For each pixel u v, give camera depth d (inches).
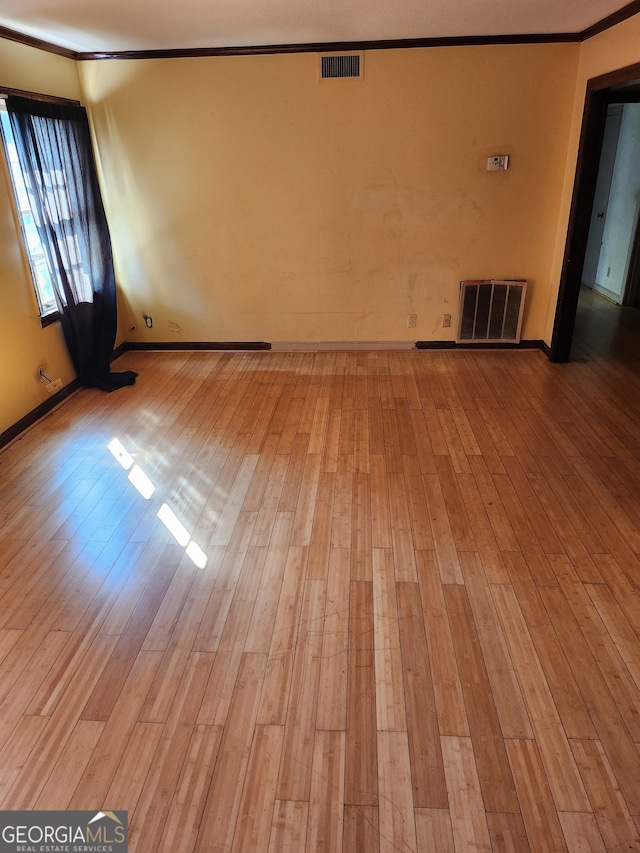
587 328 232.5
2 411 149.4
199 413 168.2
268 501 125.0
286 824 65.2
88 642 90.0
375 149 185.8
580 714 76.7
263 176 191.5
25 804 67.9
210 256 204.1
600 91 161.6
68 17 137.6
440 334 210.4
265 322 212.5
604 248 279.7
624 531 112.0
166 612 95.6
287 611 95.0
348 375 192.5
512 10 142.6
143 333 218.2
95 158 192.1
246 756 72.6
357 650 87.3
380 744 73.6
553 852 62.0
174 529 116.7
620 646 86.7
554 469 133.8
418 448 144.9
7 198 148.6
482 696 79.5
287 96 180.7
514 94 177.3
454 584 99.7
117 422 163.6
